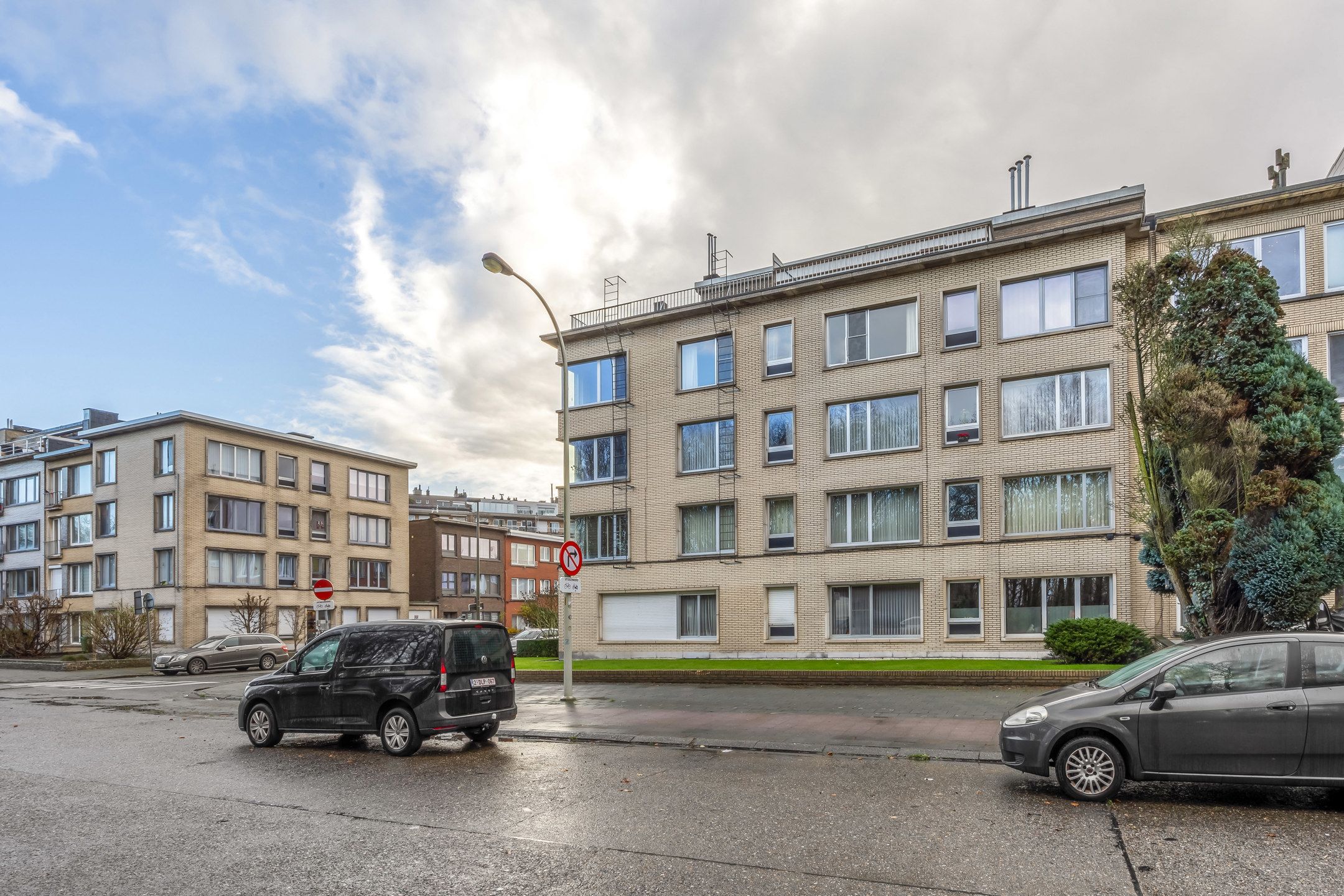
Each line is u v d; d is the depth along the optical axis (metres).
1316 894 5.56
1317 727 7.52
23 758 11.53
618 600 30.55
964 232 27.56
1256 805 7.83
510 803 8.34
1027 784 8.81
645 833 7.13
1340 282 21.17
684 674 20.31
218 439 45.50
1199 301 14.54
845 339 27.22
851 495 26.70
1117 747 7.98
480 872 6.15
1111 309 23.08
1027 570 23.53
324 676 11.89
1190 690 7.94
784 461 27.84
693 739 11.97
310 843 6.96
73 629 47.03
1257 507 13.62
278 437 48.88
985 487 24.34
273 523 48.00
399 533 57.66
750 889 5.75
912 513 25.70
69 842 7.07
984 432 24.52
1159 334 15.03
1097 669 17.62
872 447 26.41
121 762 11.10
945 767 9.92
